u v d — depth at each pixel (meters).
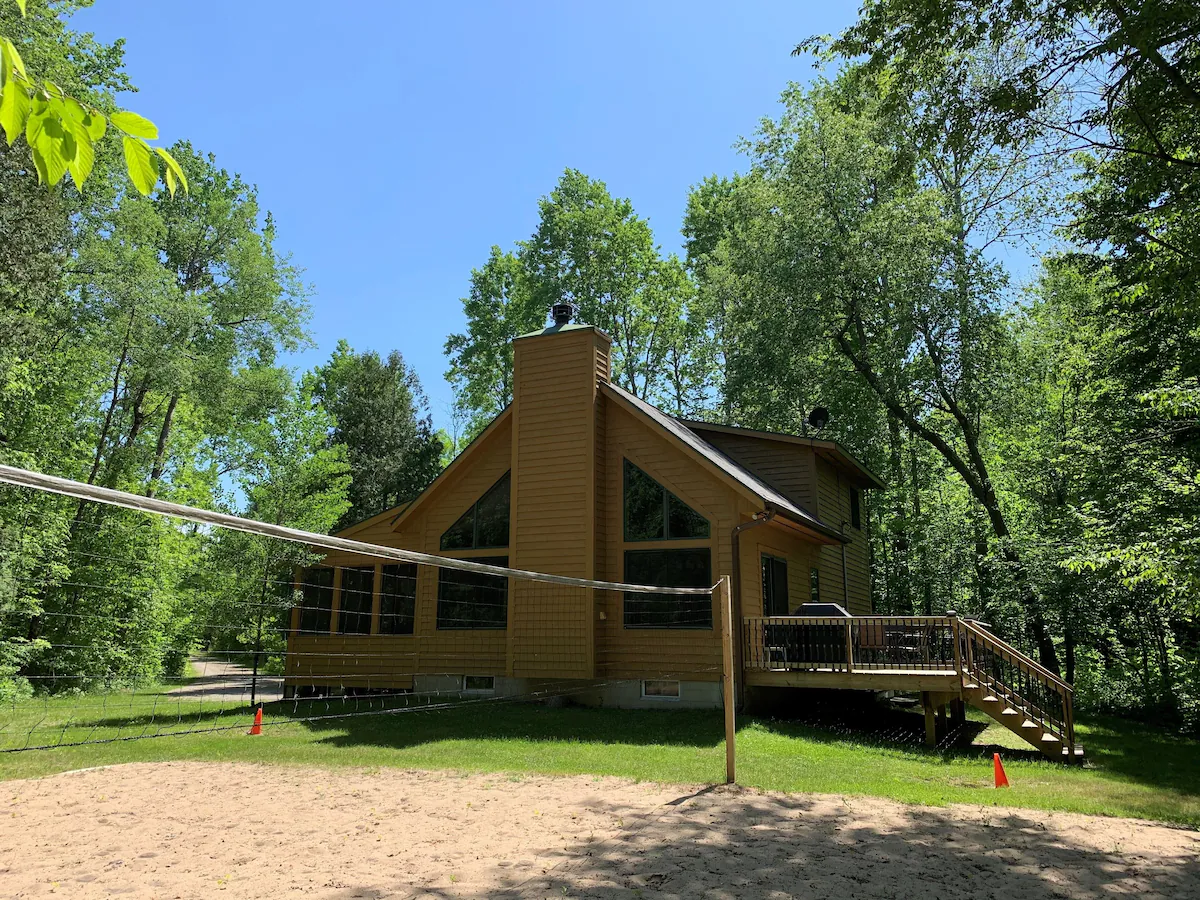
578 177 35.06
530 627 14.73
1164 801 8.50
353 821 6.87
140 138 1.76
